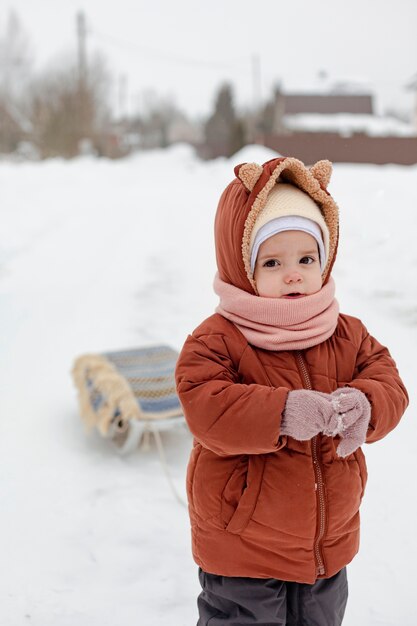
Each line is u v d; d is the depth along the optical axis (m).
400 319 5.87
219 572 1.97
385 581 2.72
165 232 11.77
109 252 9.90
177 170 32.03
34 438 3.96
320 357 2.00
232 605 2.00
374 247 8.20
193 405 1.89
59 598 2.63
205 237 11.05
